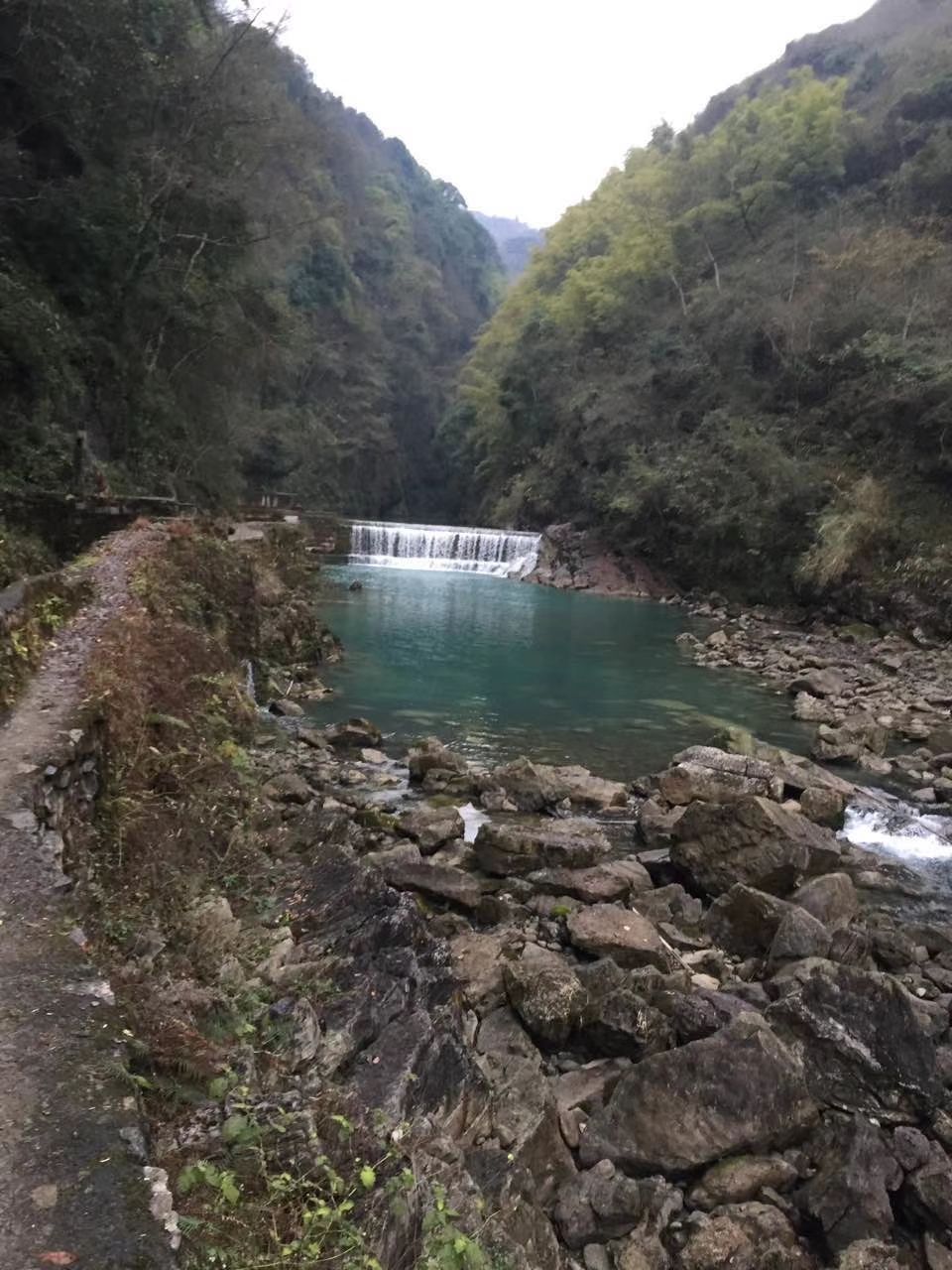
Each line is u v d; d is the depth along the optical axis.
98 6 20.22
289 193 39.66
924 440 30.86
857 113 57.09
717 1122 4.77
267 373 35.88
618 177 71.06
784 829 8.62
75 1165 2.50
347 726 12.89
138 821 6.21
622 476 40.25
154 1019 3.76
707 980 6.70
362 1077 4.28
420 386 77.44
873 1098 5.14
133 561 11.31
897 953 7.30
